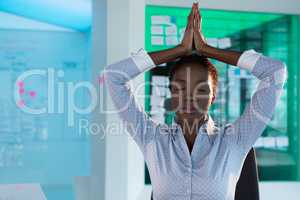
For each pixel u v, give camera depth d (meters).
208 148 1.53
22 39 6.07
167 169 1.51
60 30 6.21
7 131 5.98
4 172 5.96
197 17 1.55
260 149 4.81
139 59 1.57
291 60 4.85
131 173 4.11
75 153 6.11
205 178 1.48
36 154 6.06
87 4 5.53
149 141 1.56
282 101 4.85
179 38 4.54
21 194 2.25
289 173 4.85
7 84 6.00
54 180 5.83
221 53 1.54
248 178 1.87
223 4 4.62
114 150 3.93
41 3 5.55
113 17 3.93
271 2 4.71
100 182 4.07
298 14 4.82
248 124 1.51
